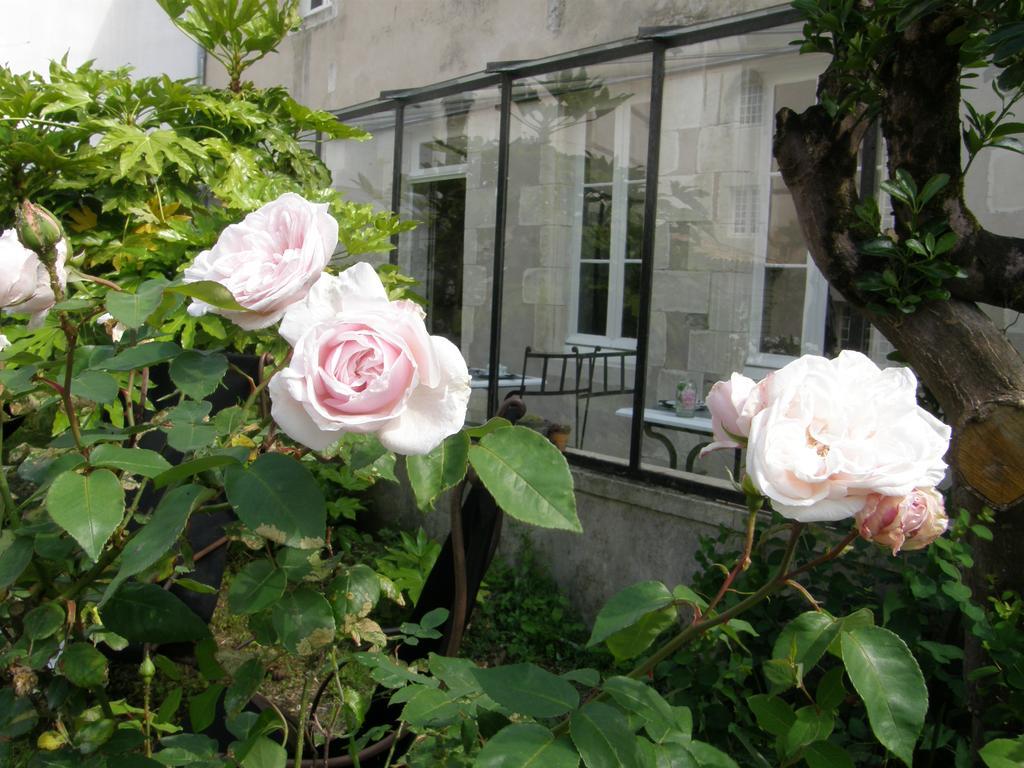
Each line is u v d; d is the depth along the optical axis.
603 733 0.94
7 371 1.22
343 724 1.93
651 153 4.80
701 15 4.85
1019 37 2.15
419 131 6.54
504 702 0.97
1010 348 2.64
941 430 0.92
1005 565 2.68
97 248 3.59
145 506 1.69
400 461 5.54
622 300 5.16
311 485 0.97
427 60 6.70
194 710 1.35
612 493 4.65
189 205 3.92
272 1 4.50
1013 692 2.60
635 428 4.73
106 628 1.22
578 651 4.48
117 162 3.70
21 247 1.10
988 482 2.55
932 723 2.96
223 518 1.97
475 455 0.98
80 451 1.16
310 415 0.83
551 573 4.99
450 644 1.81
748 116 4.62
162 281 1.17
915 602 3.02
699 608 1.15
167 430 1.19
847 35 2.74
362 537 5.77
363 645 1.79
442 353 0.85
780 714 1.16
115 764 1.12
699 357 4.82
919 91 2.67
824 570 3.37
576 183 5.39
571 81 5.39
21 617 1.23
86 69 4.06
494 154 5.95
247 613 1.11
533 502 0.96
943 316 2.68
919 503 0.91
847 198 2.88
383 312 0.88
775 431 0.90
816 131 2.87
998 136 2.72
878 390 0.94
